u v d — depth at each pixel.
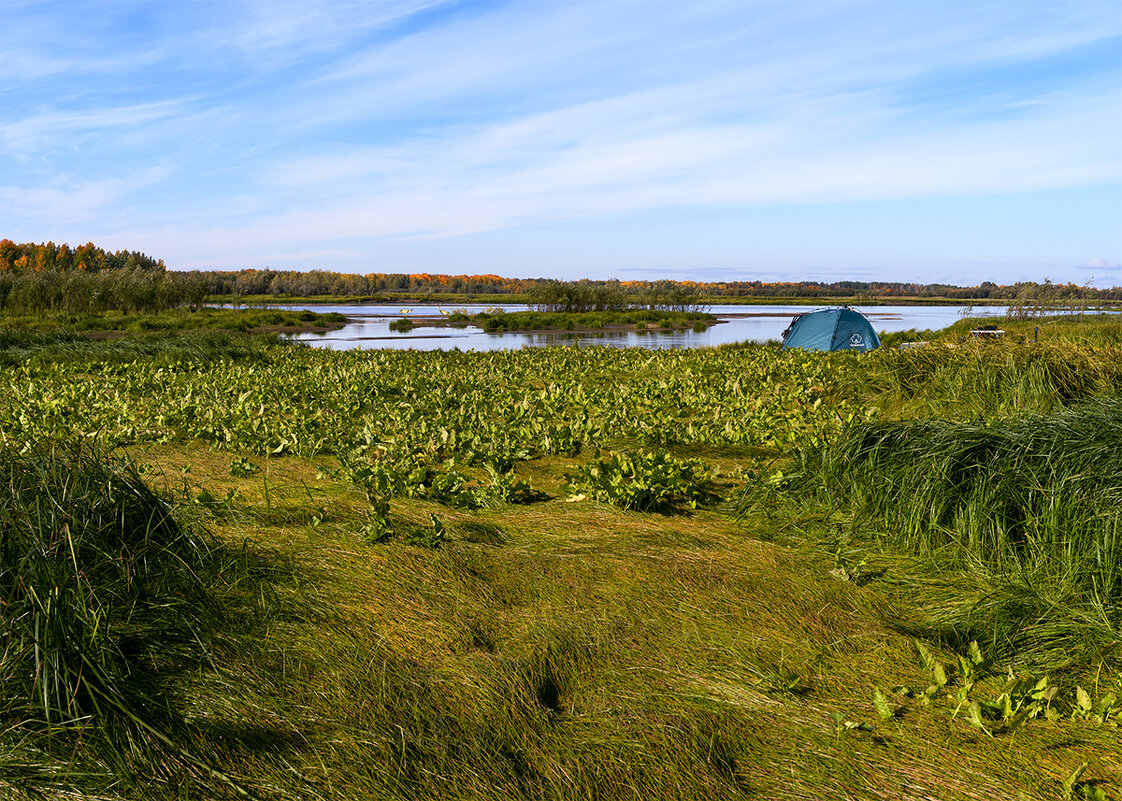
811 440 6.13
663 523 4.74
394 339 30.95
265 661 2.69
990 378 8.84
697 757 2.34
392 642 2.92
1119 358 8.97
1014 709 2.64
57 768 2.02
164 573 3.09
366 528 4.12
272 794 2.08
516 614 3.27
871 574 3.98
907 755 2.40
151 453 6.73
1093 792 2.18
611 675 2.85
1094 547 3.61
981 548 4.05
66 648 2.32
